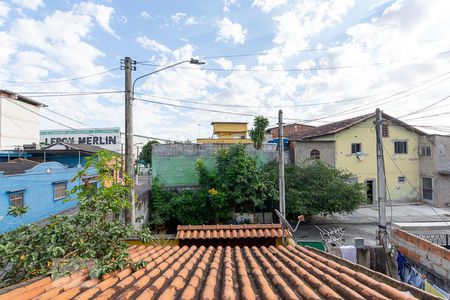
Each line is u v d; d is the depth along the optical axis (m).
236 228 6.87
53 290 2.46
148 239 4.65
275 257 4.41
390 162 19.41
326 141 17.72
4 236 3.33
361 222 14.77
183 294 2.43
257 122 13.78
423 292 2.62
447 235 8.46
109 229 3.99
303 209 12.59
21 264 3.15
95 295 2.39
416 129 19.52
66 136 33.88
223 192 12.84
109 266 3.02
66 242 3.45
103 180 5.25
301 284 2.75
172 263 3.80
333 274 3.22
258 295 2.58
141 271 3.22
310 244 9.09
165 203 13.70
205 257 4.28
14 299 2.22
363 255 7.71
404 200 19.58
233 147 14.14
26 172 10.44
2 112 22.00
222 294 2.47
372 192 19.12
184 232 6.82
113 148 33.53
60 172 13.15
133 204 7.23
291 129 31.72
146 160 36.06
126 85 7.57
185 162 15.22
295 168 14.55
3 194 9.07
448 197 18.42
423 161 19.47
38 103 25.50
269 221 13.71
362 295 2.52
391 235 7.56
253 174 13.00
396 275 7.06
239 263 3.85
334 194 12.91
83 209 4.19
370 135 19.08
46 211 11.84
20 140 23.73
